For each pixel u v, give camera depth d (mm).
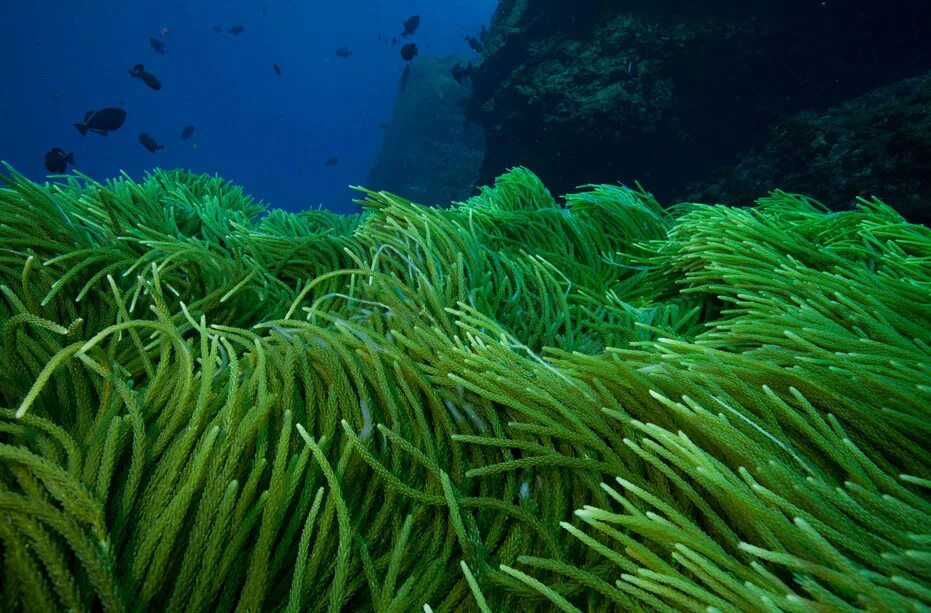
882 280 2176
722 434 1331
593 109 12688
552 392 1685
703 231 3002
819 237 3104
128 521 1212
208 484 1239
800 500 1212
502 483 1646
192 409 1499
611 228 4367
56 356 1340
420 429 1690
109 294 2328
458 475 1601
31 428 1329
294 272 3346
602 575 1370
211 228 3621
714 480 1174
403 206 3340
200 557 1162
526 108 14016
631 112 12547
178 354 1612
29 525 1052
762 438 1403
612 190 4727
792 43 12977
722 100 13406
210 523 1196
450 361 1824
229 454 1316
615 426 1625
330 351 1825
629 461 1543
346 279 3180
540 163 14523
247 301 2756
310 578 1200
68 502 1102
